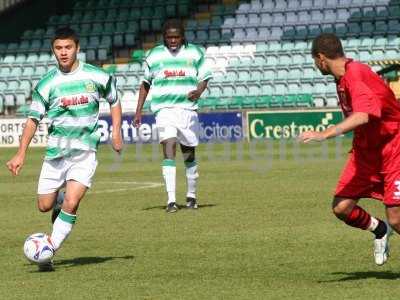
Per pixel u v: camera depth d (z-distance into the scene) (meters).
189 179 39.00
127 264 25.30
